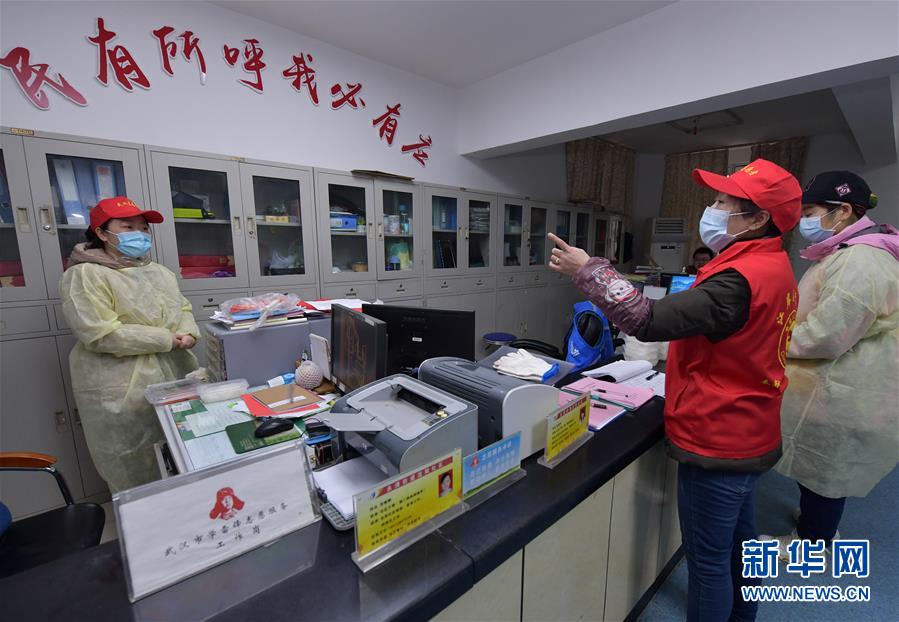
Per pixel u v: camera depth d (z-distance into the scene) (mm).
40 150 1802
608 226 5070
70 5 1887
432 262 3391
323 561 649
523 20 2418
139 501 570
